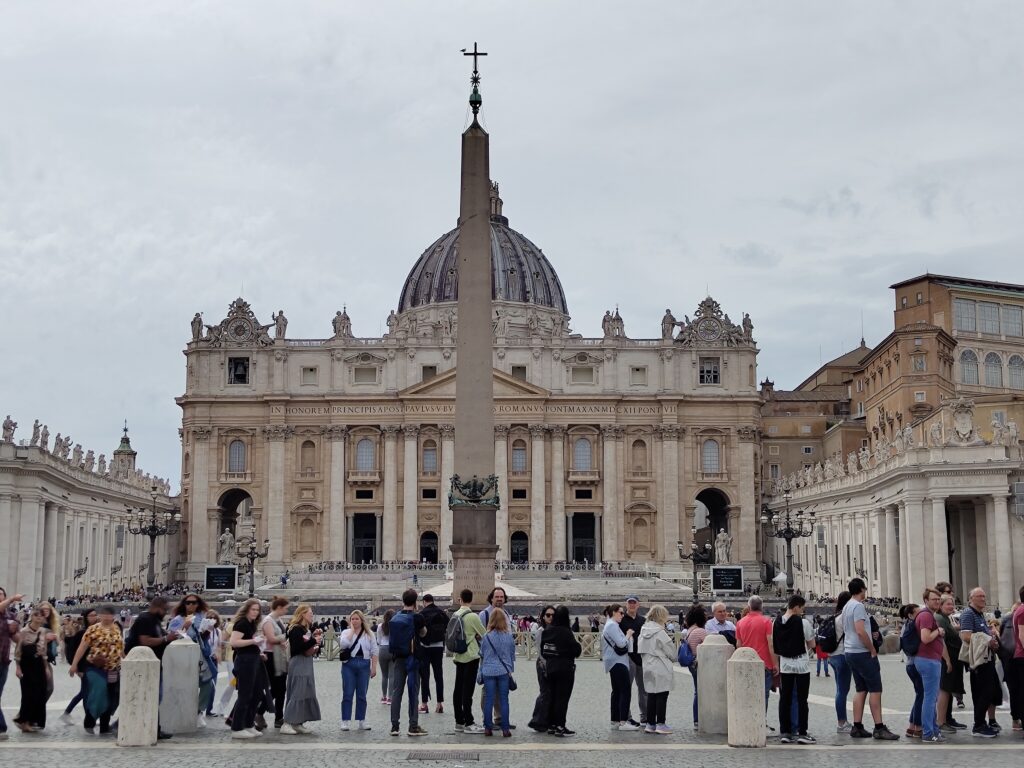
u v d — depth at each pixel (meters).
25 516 75.19
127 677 22.09
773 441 141.12
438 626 27.58
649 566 124.25
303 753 21.31
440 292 157.50
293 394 127.25
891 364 113.94
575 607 73.50
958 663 26.27
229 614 72.75
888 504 79.69
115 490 102.81
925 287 115.38
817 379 155.88
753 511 127.38
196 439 127.75
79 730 24.09
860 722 23.27
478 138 45.81
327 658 47.06
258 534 126.69
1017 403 84.88
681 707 29.55
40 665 23.78
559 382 128.75
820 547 106.81
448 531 125.12
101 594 97.88
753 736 22.03
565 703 23.75
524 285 157.50
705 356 129.62
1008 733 23.89
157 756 20.88
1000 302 116.94
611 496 126.75
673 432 127.56
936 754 21.28
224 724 25.27
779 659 23.58
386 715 27.12
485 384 45.06
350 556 126.44
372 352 127.81
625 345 129.38
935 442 71.19
